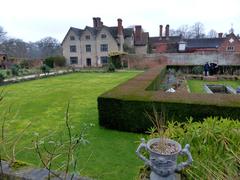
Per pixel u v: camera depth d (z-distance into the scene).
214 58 24.23
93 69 26.81
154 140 2.21
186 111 4.70
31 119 6.34
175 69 20.45
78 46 34.56
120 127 5.28
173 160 1.96
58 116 6.67
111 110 5.32
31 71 22.81
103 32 33.12
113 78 17.38
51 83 14.70
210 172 1.79
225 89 12.87
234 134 2.28
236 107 4.36
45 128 5.52
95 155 4.02
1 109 7.04
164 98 5.03
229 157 1.96
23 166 1.75
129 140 4.73
